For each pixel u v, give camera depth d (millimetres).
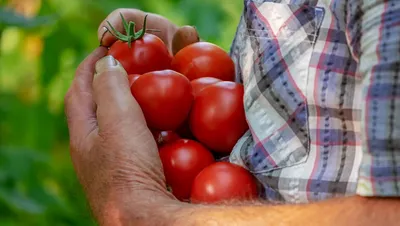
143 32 1410
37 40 3199
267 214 1069
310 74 1144
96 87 1313
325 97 1132
